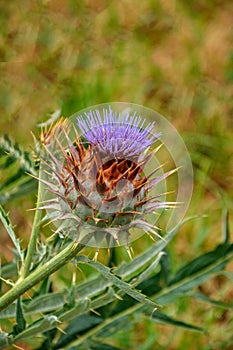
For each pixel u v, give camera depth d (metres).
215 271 0.82
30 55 1.24
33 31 1.28
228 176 1.14
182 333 0.92
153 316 0.80
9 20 1.30
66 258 0.72
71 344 0.80
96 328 0.80
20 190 0.84
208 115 1.23
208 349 0.91
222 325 0.94
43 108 1.09
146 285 0.82
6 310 0.78
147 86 1.26
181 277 0.82
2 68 1.19
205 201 1.08
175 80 1.28
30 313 0.78
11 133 1.07
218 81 1.29
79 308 0.74
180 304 0.92
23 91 1.13
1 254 0.98
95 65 1.26
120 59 1.29
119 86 1.21
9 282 0.73
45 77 1.21
